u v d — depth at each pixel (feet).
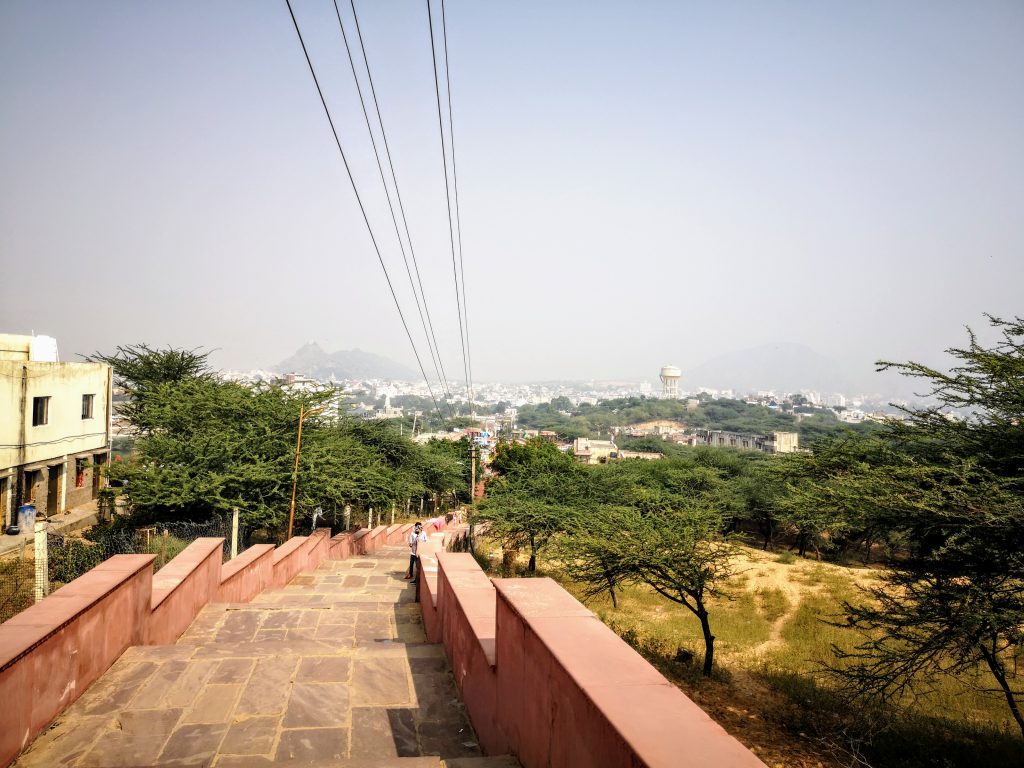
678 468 144.56
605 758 7.22
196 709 16.11
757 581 87.92
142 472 65.00
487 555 106.22
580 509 87.81
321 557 58.23
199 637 25.64
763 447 396.37
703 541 51.16
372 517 122.21
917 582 31.55
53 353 90.89
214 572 30.94
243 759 13.85
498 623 13.65
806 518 36.60
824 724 34.58
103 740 14.35
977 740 32.55
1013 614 25.57
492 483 101.40
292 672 18.72
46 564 29.71
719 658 51.31
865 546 112.78
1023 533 26.30
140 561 21.06
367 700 17.13
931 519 28.09
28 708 13.84
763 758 29.94
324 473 74.69
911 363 33.01
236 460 69.82
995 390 30.78
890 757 30.14
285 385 87.10
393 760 12.29
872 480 30.58
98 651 17.62
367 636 27.30
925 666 34.78
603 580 54.65
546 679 9.91
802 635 60.80
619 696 7.81
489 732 14.11
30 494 79.36
